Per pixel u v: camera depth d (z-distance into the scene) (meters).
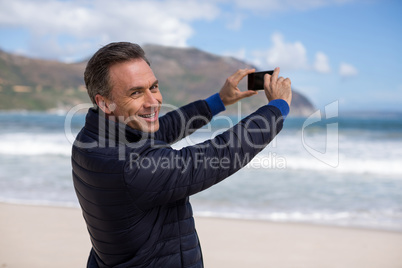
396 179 9.34
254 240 4.90
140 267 1.28
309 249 4.58
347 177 9.59
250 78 1.74
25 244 4.59
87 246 4.54
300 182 8.87
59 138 18.23
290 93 1.37
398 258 4.29
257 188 8.21
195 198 7.38
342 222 5.83
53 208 6.43
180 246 1.34
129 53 1.23
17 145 15.36
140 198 1.18
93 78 1.25
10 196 7.40
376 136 20.52
